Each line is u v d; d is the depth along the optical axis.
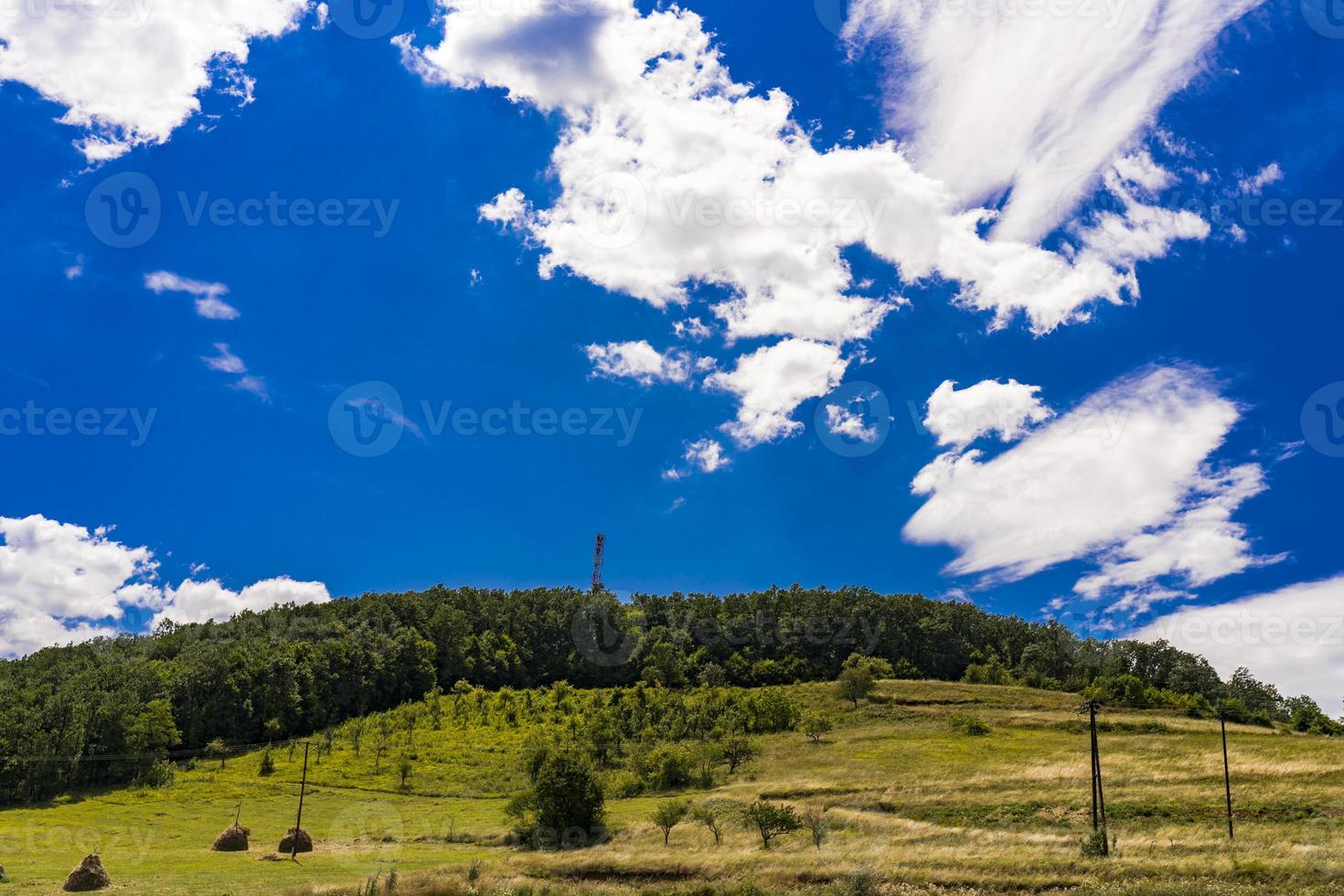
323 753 130.50
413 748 130.62
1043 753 106.00
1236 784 79.94
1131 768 90.81
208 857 69.88
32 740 108.38
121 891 53.25
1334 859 52.47
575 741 128.75
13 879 58.06
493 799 103.38
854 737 126.81
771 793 88.06
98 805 101.06
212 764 126.94
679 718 138.75
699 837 70.12
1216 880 48.81
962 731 126.56
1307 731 137.00
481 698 170.38
